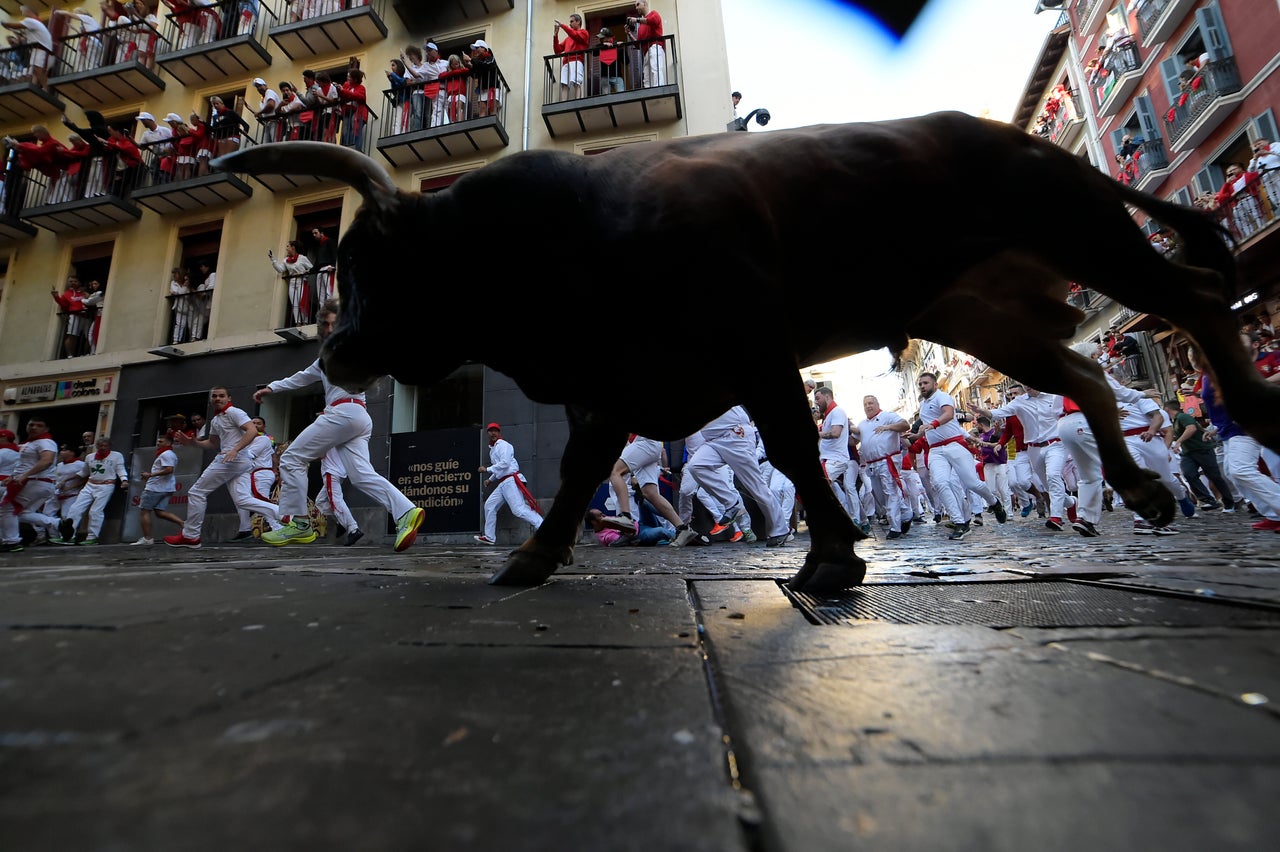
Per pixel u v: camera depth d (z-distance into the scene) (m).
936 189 2.55
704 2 14.69
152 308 15.16
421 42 15.77
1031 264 2.85
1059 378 3.21
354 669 1.12
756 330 2.14
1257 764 0.63
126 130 17.22
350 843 0.52
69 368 14.81
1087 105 22.91
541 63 14.95
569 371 2.45
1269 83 15.65
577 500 2.84
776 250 2.31
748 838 0.52
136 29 16.78
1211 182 17.52
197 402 14.56
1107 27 21.42
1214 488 10.15
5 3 18.06
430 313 2.42
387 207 2.31
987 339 3.25
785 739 0.74
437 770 0.67
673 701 0.91
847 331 2.58
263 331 14.30
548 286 2.29
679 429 2.58
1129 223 2.66
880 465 8.38
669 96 13.43
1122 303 2.76
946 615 1.58
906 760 0.67
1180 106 18.11
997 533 7.86
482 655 1.24
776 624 1.54
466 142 14.44
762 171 2.36
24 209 15.38
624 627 1.54
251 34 15.64
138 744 0.74
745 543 7.69
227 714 0.86
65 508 12.57
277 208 15.05
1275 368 6.62
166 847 0.51
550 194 2.26
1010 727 0.75
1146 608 1.58
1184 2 17.55
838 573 2.09
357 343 2.48
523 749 0.73
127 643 1.35
